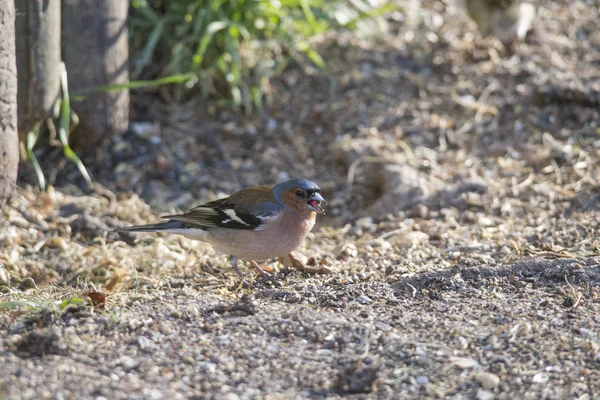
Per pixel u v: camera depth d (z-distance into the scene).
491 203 11.90
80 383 6.58
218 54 14.38
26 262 10.00
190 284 9.48
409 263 9.82
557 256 9.53
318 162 13.57
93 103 12.50
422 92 14.56
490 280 8.91
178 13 14.23
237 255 9.55
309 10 14.80
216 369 7.00
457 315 8.05
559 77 14.55
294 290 8.88
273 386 6.75
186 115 14.12
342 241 11.36
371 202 12.64
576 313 7.97
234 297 8.88
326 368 7.02
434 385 6.74
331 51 15.38
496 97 14.36
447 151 13.41
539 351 7.21
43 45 11.22
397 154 13.23
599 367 6.93
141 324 7.73
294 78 14.82
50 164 12.59
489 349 7.29
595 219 10.73
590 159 12.73
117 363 7.00
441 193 12.22
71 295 8.80
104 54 12.27
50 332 7.26
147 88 14.18
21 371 6.69
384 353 7.23
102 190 12.55
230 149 13.70
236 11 14.28
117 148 13.22
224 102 14.30
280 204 9.33
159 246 10.84
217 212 9.45
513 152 13.27
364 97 14.49
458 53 15.35
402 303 8.47
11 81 10.49
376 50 15.41
